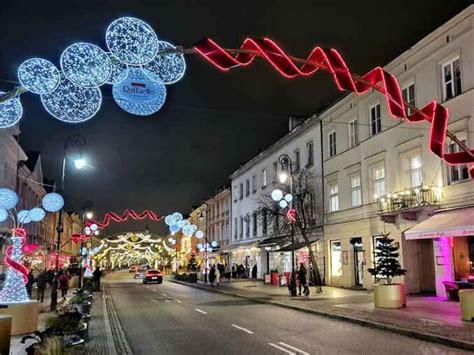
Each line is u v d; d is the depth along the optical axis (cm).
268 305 2244
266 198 4419
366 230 2759
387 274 1808
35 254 5081
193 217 8588
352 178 2991
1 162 3862
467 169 2005
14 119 808
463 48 2045
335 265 3197
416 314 1587
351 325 1491
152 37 637
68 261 7381
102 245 7062
